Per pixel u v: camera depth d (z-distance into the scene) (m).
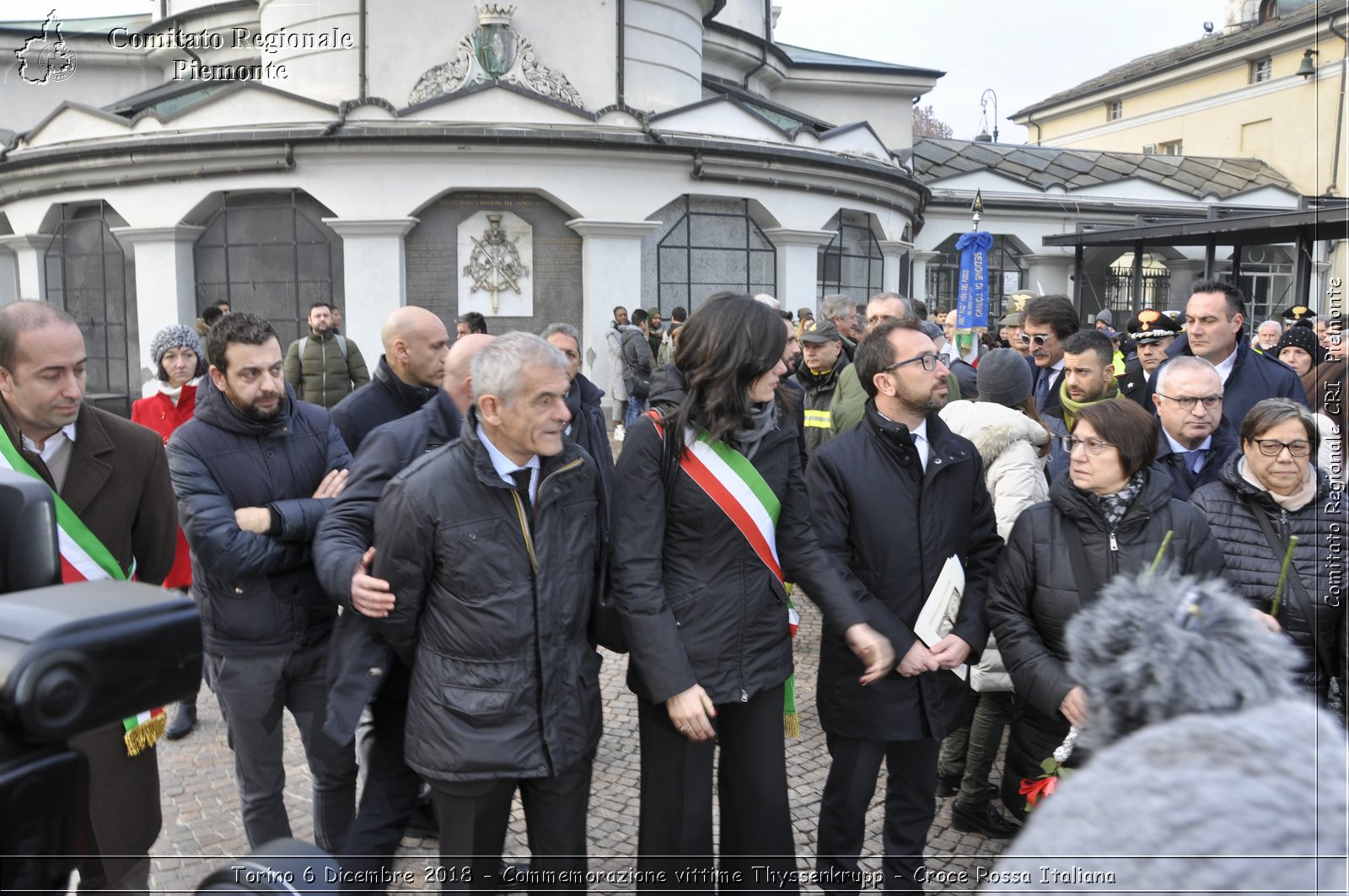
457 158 14.20
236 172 14.30
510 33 15.30
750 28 23.58
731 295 2.55
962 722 2.93
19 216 16.69
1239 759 0.76
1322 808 0.70
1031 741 2.96
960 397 5.08
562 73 15.88
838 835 2.87
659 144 14.70
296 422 3.07
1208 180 23.38
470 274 14.67
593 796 3.74
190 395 5.29
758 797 2.64
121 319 15.86
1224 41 23.12
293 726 4.50
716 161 15.20
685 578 2.55
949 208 22.48
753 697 2.62
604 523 2.65
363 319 14.27
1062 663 2.68
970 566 2.97
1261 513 2.82
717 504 2.51
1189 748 0.79
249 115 14.25
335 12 15.37
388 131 13.83
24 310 2.35
